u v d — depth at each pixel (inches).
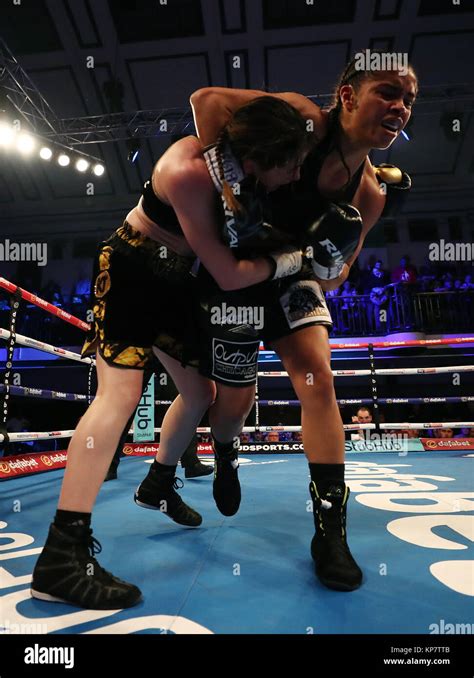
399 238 521.3
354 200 58.6
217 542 60.3
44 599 41.9
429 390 428.5
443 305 397.7
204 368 60.1
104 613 39.1
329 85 438.9
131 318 52.1
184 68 430.9
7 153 493.4
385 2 387.5
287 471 132.1
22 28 405.7
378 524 67.4
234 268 47.4
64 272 543.5
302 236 53.4
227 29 407.2
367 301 413.1
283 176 44.3
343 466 51.6
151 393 189.0
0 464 123.6
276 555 54.6
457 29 397.7
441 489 95.8
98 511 81.2
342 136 51.9
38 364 417.1
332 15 399.9
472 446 197.0
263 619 37.5
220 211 45.9
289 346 57.4
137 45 414.6
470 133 475.8
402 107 48.6
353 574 44.0
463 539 59.1
